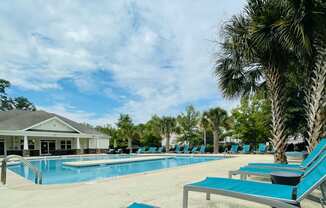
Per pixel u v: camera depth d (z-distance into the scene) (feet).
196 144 115.85
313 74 22.29
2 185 21.76
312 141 20.67
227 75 30.99
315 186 9.67
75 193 18.37
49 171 46.44
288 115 41.45
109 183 22.49
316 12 18.67
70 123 101.86
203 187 12.08
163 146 116.37
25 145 80.38
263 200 10.11
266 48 24.54
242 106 91.40
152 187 20.52
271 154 71.92
